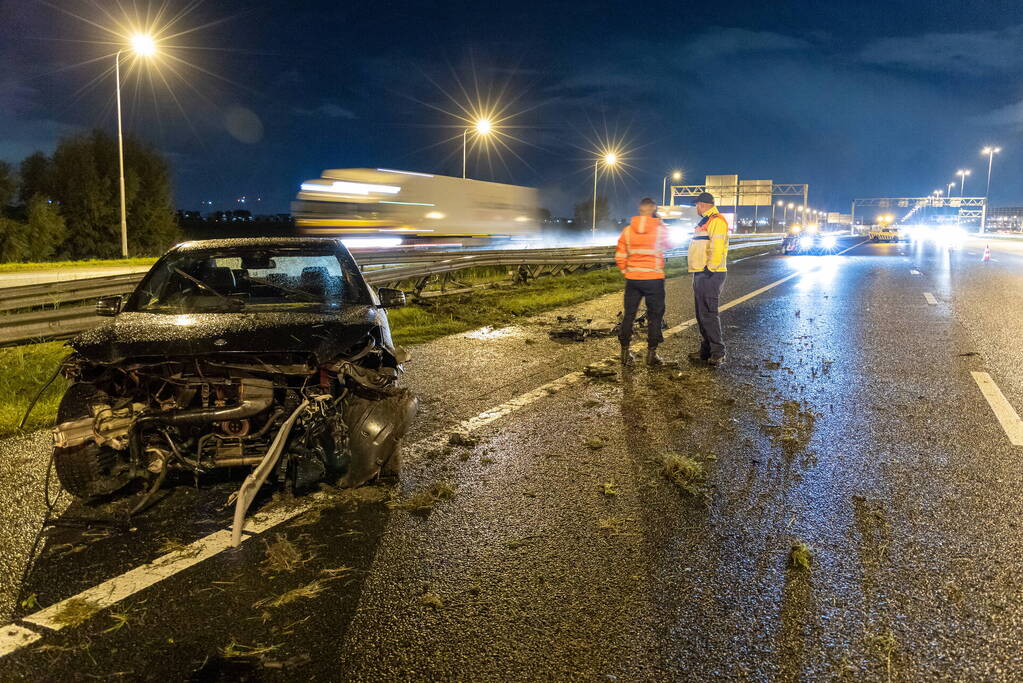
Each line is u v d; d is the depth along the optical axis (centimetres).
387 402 440
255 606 320
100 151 5138
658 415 625
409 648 288
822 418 612
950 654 281
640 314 1278
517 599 324
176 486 459
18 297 891
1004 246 4806
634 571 349
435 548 374
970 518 406
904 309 1320
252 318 469
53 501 442
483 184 3212
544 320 1223
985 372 789
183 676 271
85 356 410
